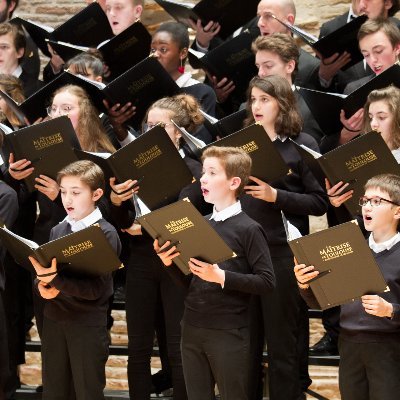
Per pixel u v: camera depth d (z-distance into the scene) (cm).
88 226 1331
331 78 1838
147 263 1551
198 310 1364
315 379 2142
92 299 1398
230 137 1429
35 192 1720
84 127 1608
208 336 1353
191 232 1266
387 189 1309
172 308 1533
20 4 2498
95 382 1438
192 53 1842
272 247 1522
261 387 1608
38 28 2003
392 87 1507
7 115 1777
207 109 1855
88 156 1475
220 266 1358
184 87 1872
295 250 1229
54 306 1455
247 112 1580
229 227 1373
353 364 1329
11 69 2012
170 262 1298
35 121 1673
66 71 1661
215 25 1967
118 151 1430
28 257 1370
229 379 1346
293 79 1723
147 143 1434
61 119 1498
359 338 1318
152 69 1655
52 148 1494
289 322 1527
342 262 1229
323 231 1218
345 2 2339
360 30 1697
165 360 1655
